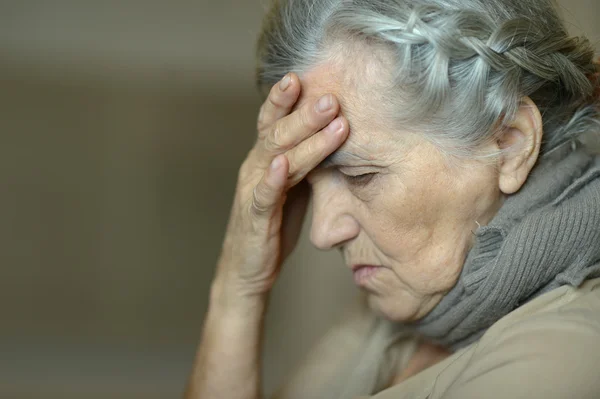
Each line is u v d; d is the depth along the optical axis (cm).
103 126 222
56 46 221
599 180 76
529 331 69
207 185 223
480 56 71
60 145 221
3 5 218
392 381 106
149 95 223
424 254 80
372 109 76
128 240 223
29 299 221
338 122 77
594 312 71
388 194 78
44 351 220
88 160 222
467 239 80
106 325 222
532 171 80
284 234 104
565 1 138
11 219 221
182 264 223
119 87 223
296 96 81
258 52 88
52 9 220
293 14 80
